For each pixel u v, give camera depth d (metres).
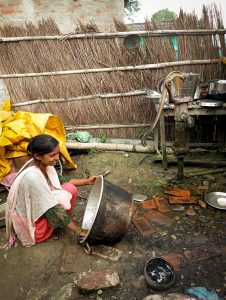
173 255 2.42
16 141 3.63
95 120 5.11
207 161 4.00
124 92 4.82
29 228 2.45
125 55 4.54
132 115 4.98
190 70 4.52
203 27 4.24
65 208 2.50
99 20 5.05
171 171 4.00
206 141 4.77
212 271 2.23
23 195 2.32
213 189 3.46
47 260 2.45
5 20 5.06
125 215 2.33
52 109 5.09
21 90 4.95
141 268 2.30
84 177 4.07
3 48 4.62
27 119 3.83
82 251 2.50
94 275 2.18
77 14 5.03
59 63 4.70
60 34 4.49
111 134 5.19
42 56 4.65
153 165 4.24
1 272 2.37
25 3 4.96
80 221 3.03
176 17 4.35
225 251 2.43
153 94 3.93
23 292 2.16
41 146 2.14
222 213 2.97
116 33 4.37
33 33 4.51
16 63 4.74
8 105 4.88
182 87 3.25
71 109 5.05
